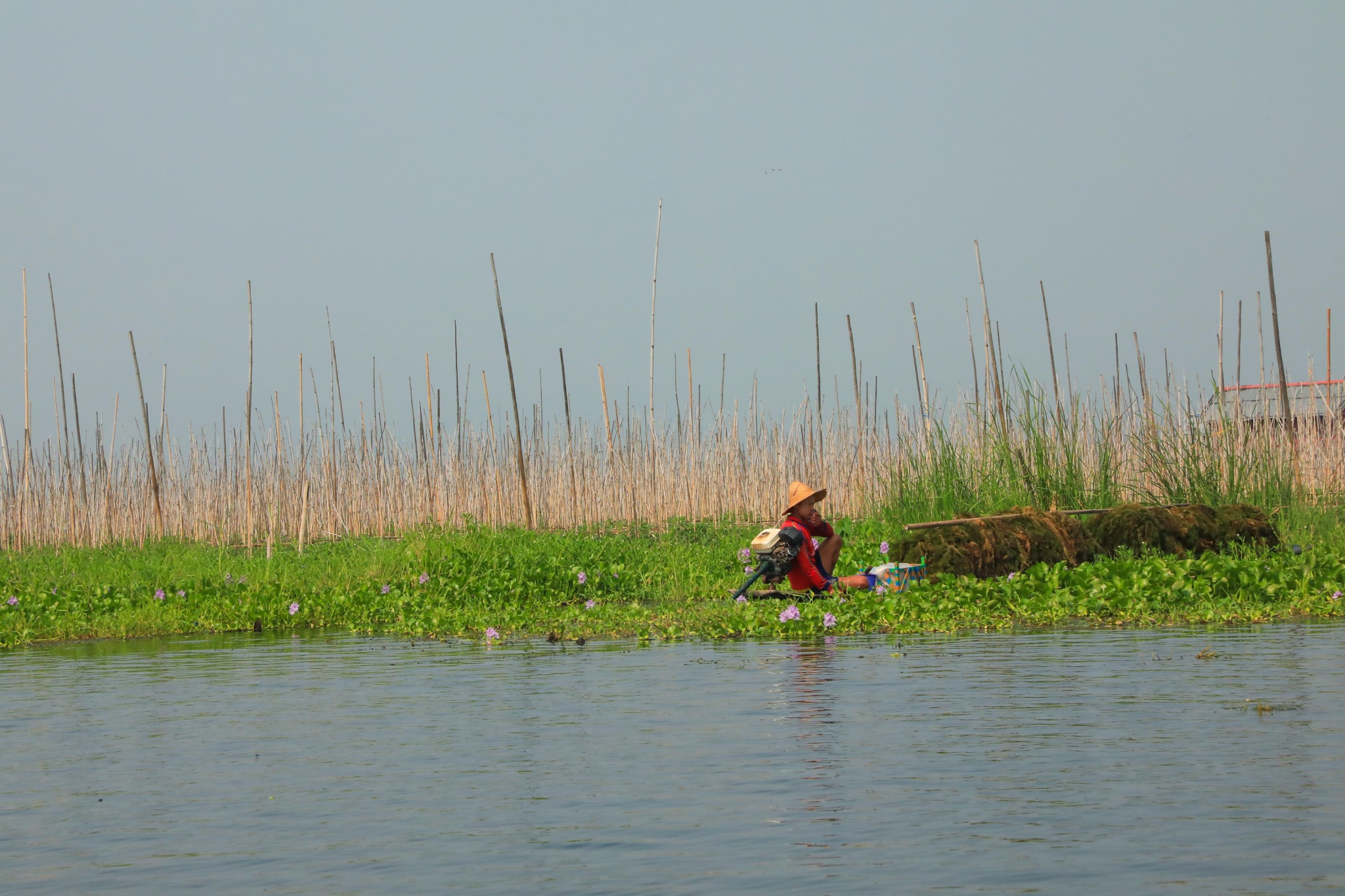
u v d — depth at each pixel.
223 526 96.19
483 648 39.31
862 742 21.72
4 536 99.88
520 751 22.20
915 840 15.87
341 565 61.72
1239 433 64.50
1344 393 77.50
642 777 19.84
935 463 66.81
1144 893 13.59
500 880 14.91
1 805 19.39
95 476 101.44
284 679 33.00
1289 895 13.36
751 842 16.06
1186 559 52.34
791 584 45.72
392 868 15.49
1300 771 18.50
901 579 47.03
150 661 38.41
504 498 95.94
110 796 19.80
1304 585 42.69
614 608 47.53
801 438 96.75
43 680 34.28
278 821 18.00
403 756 22.20
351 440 102.38
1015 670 29.52
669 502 97.88
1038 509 55.97
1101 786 18.12
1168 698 24.98
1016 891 13.84
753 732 23.03
